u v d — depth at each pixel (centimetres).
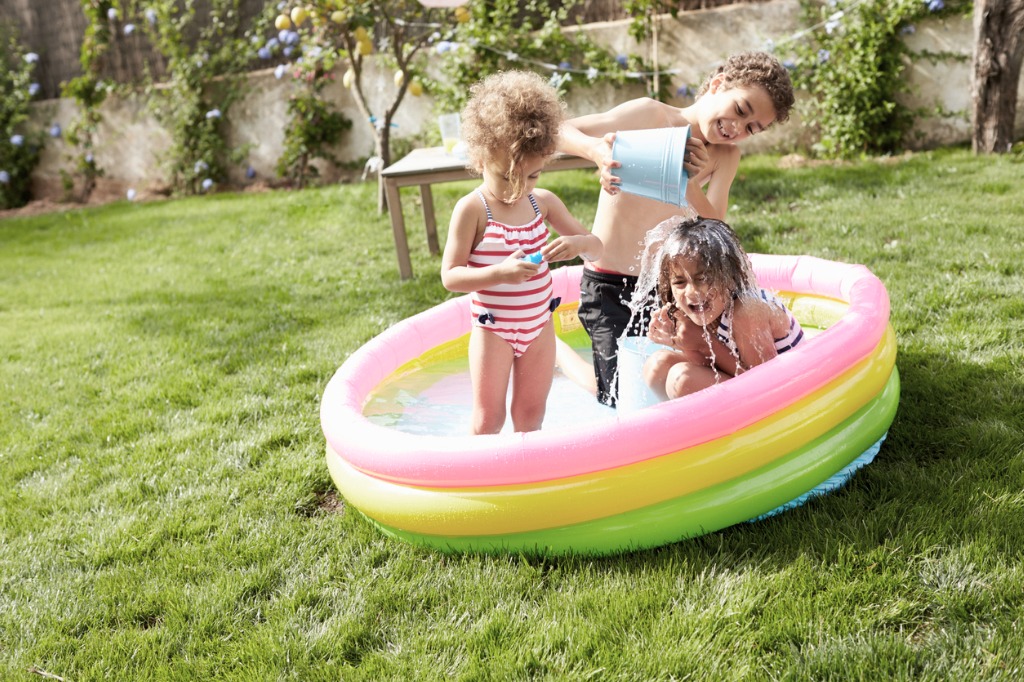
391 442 225
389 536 238
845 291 310
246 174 886
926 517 215
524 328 259
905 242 434
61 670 201
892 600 189
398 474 221
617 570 210
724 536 218
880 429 245
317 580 223
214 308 481
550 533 215
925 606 187
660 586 202
